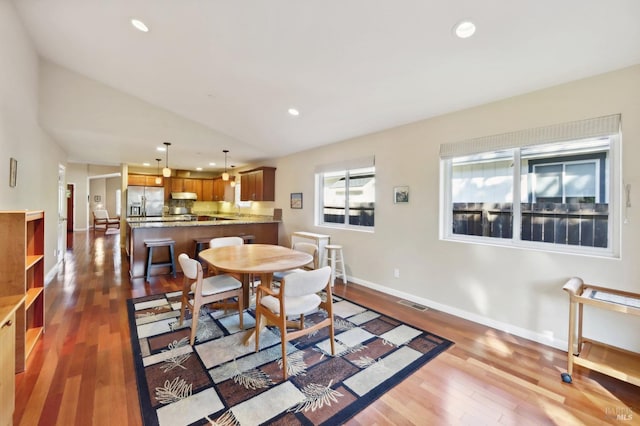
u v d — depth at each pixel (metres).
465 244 3.08
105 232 10.06
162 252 4.86
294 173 5.79
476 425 1.62
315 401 1.79
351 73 2.78
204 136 5.11
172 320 2.94
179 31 2.61
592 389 1.94
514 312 2.73
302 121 4.14
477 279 2.99
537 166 2.71
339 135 4.40
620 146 2.19
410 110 3.27
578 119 2.34
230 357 2.28
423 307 3.39
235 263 2.62
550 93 2.49
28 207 3.27
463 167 3.24
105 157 6.51
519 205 2.81
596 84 2.26
